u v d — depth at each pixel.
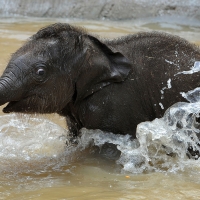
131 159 11.14
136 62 11.23
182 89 11.20
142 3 27.95
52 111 10.66
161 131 11.23
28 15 28.89
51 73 10.23
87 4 28.55
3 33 22.47
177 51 11.42
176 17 27.20
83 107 11.11
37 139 12.45
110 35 22.48
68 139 12.21
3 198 9.15
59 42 10.33
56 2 28.89
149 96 11.24
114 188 9.77
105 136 11.44
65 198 9.12
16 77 9.84
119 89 11.06
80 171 10.76
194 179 10.39
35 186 9.83
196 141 11.43
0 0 29.16
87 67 10.59
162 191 9.63
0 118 13.56
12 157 11.44
